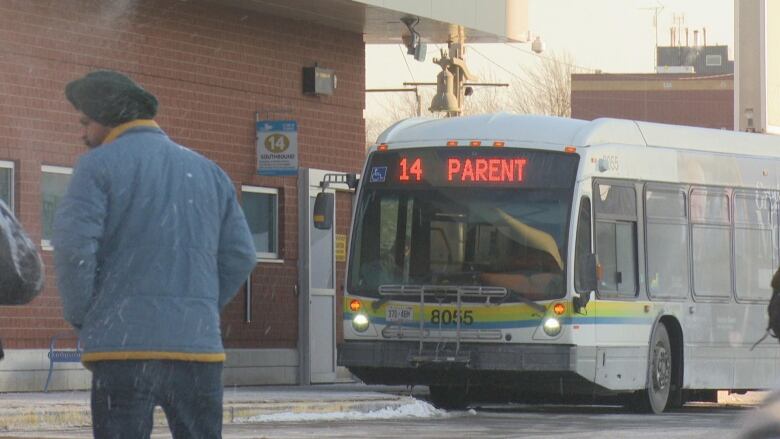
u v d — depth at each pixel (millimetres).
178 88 66125
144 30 64250
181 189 18859
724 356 65375
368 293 60094
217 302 19156
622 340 59719
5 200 57750
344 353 60312
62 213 18469
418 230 59969
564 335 57406
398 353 59156
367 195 61125
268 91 71125
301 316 73500
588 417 57219
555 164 58969
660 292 62031
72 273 18297
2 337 57562
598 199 59406
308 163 73625
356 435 44844
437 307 58875
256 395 59625
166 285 18531
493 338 58125
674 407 66812
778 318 52844
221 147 68375
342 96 75562
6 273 19328
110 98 19062
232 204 19469
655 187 62469
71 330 60250
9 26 57844
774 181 69125
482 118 60938
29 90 58594
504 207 59031
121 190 18609
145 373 18359
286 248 72688
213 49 67938
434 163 60250
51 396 54656
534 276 58031
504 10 76438
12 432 43656
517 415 57938
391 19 72188
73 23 60594
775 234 68812
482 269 58719
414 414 56281
